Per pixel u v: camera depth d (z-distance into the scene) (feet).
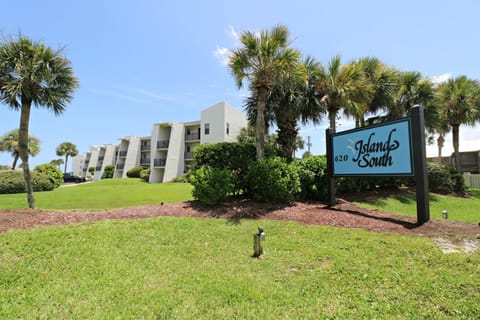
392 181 36.78
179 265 11.44
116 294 8.96
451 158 81.25
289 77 25.84
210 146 26.37
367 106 39.09
